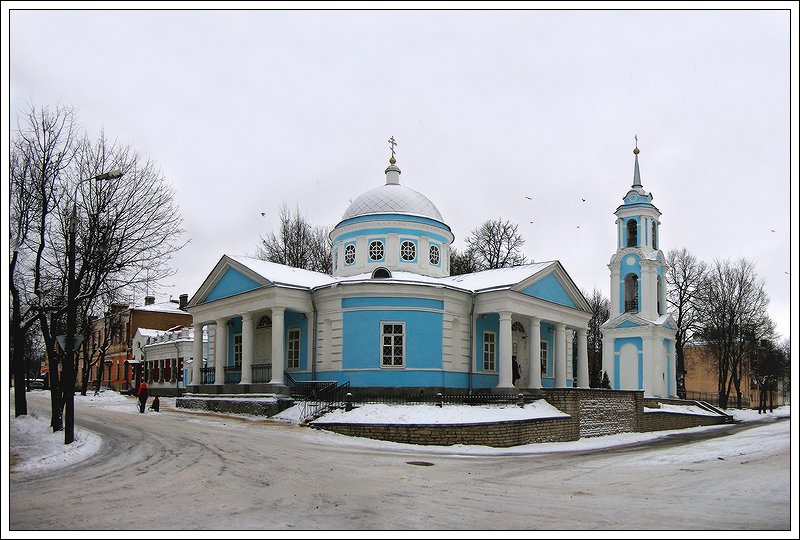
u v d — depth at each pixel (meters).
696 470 18.77
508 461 21.08
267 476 15.51
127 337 66.06
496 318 35.59
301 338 33.91
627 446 27.73
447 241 39.00
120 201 25.66
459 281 36.75
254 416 29.78
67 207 24.45
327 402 29.00
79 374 73.75
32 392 50.41
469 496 14.13
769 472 17.81
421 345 31.61
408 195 38.41
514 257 56.41
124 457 17.48
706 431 38.53
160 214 26.81
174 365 54.31
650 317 52.81
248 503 12.62
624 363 53.38
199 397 34.06
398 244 36.94
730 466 19.45
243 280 34.69
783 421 49.03
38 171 24.14
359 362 31.34
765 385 61.53
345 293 32.00
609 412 33.47
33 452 17.88
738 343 59.41
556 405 30.11
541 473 18.22
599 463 20.62
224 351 35.94
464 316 33.56
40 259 24.91
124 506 12.11
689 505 13.30
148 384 58.41
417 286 31.72
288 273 35.72
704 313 57.84
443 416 25.81
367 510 12.36
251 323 34.09
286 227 58.47
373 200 38.12
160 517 11.34
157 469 15.88
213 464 16.72
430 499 13.63
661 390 51.44
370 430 24.95
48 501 12.39
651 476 17.66
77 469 15.82
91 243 23.81
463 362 33.19
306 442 22.69
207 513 11.72
